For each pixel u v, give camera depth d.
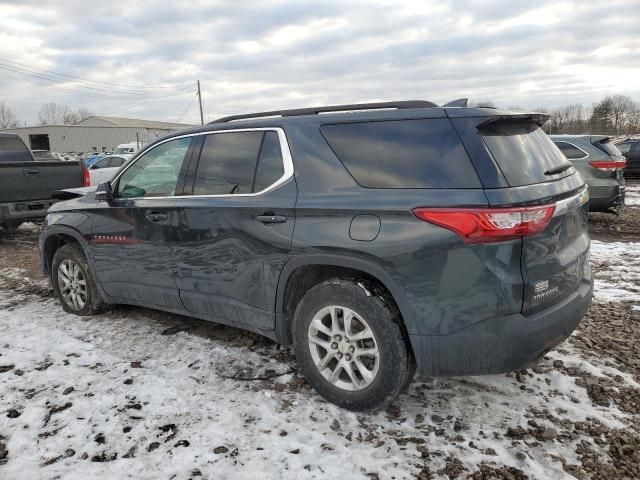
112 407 3.14
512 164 2.69
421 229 2.62
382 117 2.94
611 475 2.50
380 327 2.78
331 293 2.95
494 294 2.52
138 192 4.11
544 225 2.63
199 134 3.77
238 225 3.34
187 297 3.79
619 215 10.63
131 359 3.80
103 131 67.75
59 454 2.72
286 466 2.58
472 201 2.52
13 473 2.57
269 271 3.22
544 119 3.20
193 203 3.62
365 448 2.71
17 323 4.62
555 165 3.03
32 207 8.10
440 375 2.70
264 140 3.37
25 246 8.51
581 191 3.15
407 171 2.77
